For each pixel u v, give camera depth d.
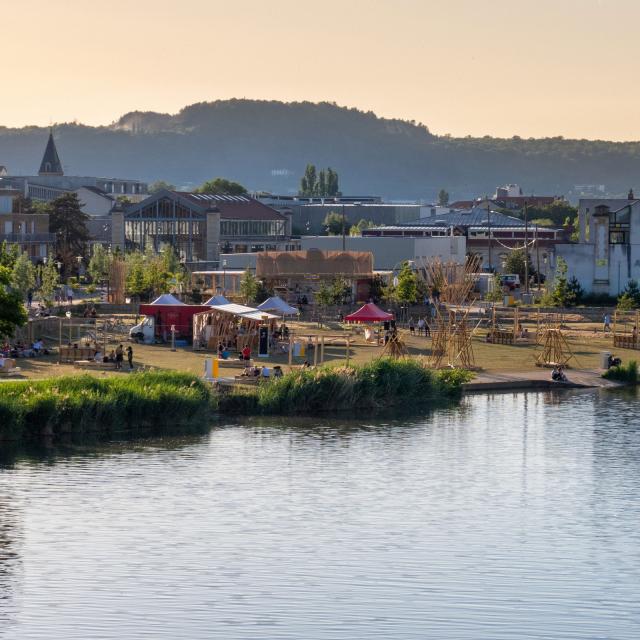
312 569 104.19
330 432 160.25
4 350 193.38
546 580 102.00
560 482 136.25
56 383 155.38
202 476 135.00
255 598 96.88
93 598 96.50
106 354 196.75
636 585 100.94
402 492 130.88
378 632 89.62
